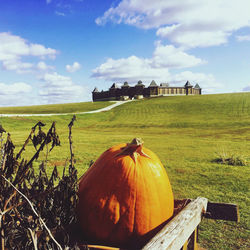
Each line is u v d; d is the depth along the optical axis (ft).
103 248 5.76
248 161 36.86
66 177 6.31
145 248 5.42
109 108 257.14
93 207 6.70
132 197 6.68
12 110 267.59
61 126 136.87
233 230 14.20
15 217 5.87
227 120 146.92
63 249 5.66
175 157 40.96
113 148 8.01
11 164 5.78
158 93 430.61
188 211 7.64
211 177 26.94
